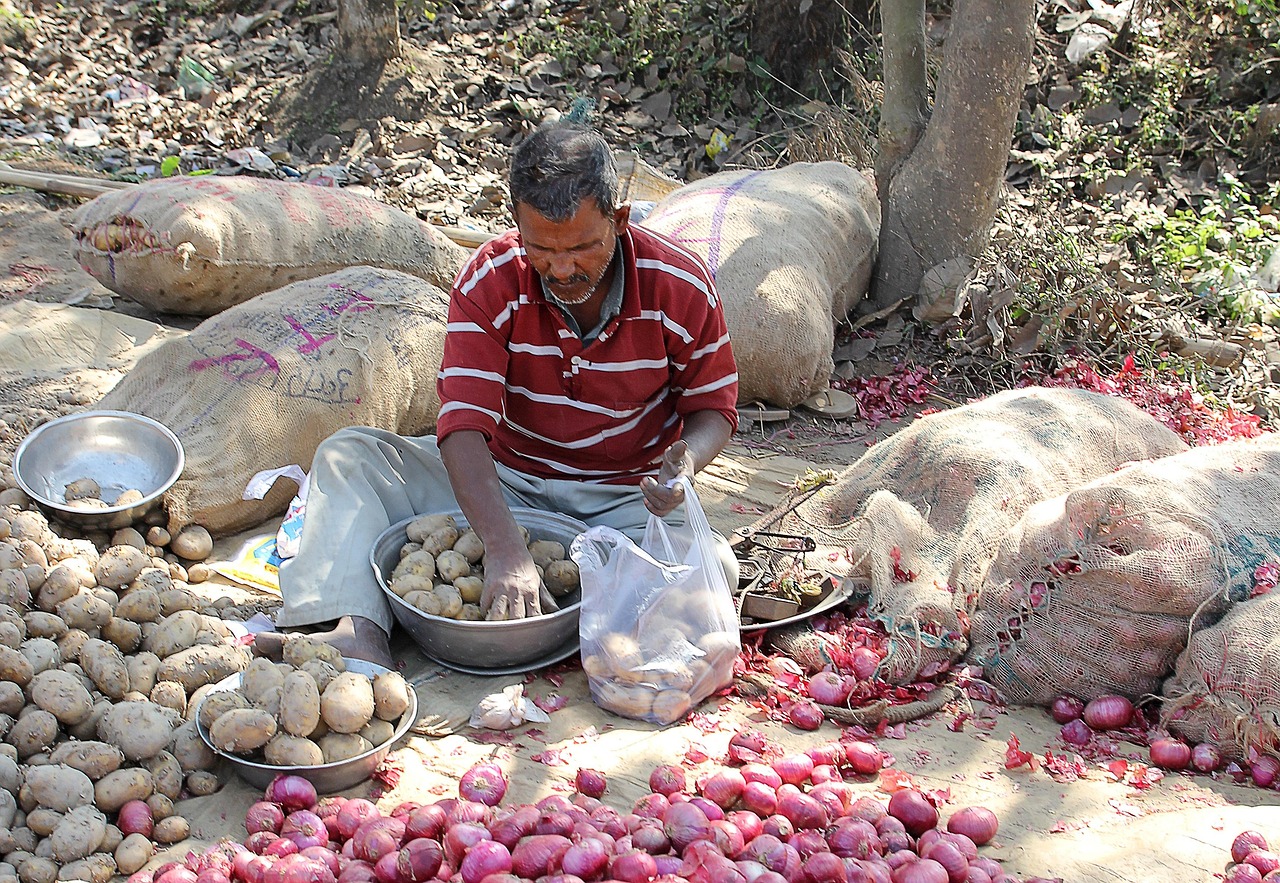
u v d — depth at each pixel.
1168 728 2.94
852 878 2.28
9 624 2.71
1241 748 2.78
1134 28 7.61
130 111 8.09
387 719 2.76
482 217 6.85
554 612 3.04
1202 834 2.49
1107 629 2.99
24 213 6.24
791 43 8.14
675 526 3.31
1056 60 7.61
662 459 3.10
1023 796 2.70
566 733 2.93
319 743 2.66
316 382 3.95
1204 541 2.92
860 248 5.55
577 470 3.36
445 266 5.52
